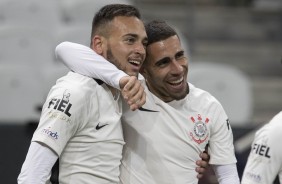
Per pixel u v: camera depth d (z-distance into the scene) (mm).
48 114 6617
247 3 24953
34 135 6633
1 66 17000
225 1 24781
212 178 11500
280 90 21672
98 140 6781
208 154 7820
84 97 6703
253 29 23766
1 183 13328
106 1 21438
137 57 6945
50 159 6527
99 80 6973
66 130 6586
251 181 8047
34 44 19203
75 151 6777
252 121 18453
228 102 17625
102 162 6832
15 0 20656
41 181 6438
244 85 17812
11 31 19016
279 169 7996
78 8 21234
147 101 7547
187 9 22391
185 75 7520
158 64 7348
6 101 16547
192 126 7555
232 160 7781
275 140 7875
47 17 20969
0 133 13383
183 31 22188
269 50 23203
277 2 25812
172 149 7453
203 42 22891
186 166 7535
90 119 6773
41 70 17859
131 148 7492
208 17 23609
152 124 7484
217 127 7719
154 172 7426
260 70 22406
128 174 7453
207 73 17469
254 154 8109
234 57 22672
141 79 7711
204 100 7781
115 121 6961
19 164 13406
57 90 6793
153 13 22656
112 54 6961
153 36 7320
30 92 16734
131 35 6910
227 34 23469
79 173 6758
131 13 7027
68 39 19094
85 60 6945
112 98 7055
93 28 7215
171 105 7613
